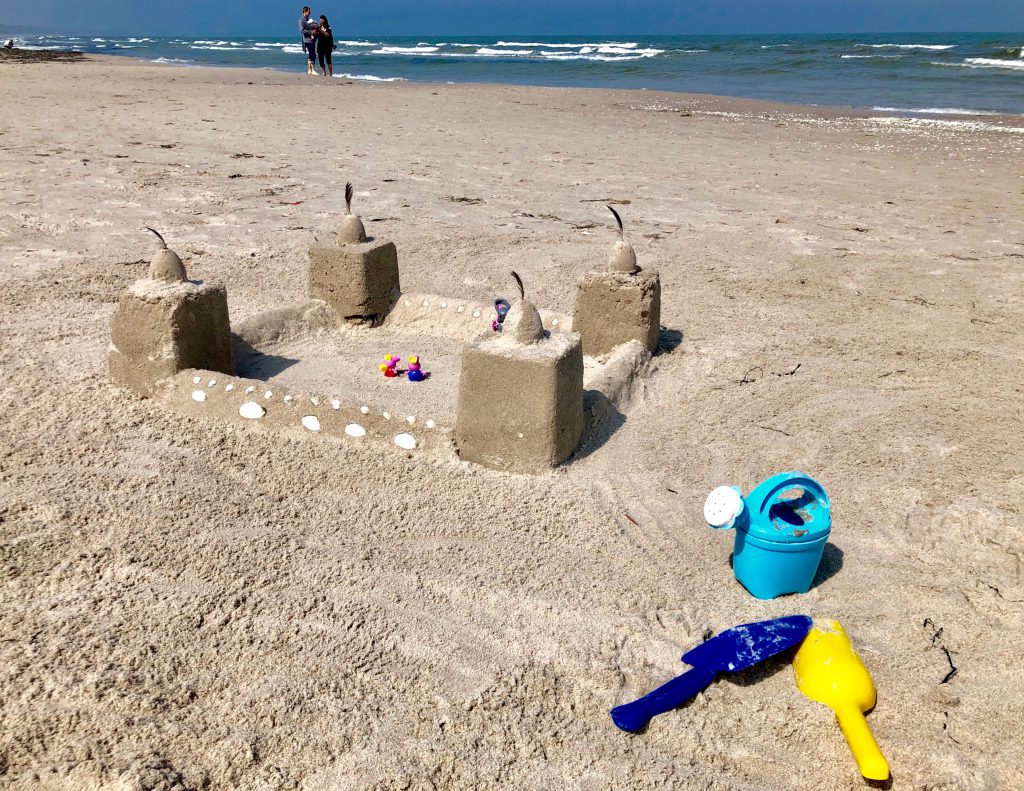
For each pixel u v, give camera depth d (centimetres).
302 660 311
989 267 834
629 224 984
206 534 381
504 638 328
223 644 317
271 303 702
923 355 627
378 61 4428
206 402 493
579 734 288
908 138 1577
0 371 544
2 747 266
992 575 373
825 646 308
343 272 638
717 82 2886
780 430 509
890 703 302
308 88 2447
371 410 474
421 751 276
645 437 495
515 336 438
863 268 836
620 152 1435
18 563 354
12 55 3838
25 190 1035
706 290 768
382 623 332
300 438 469
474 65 3984
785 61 3747
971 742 287
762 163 1348
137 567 357
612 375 533
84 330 623
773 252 886
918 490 442
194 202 1020
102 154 1278
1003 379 584
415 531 394
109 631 319
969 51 4022
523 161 1343
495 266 820
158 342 503
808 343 648
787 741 289
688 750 285
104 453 449
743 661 305
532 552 381
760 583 355
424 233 923
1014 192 1138
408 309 664
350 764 270
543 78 3144
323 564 366
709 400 548
